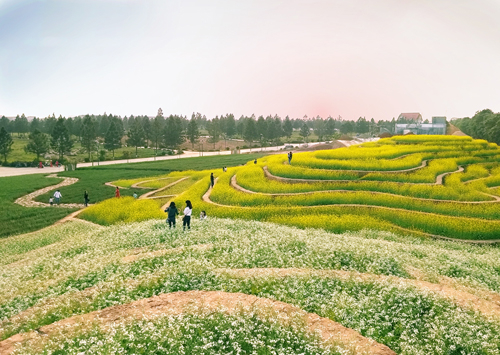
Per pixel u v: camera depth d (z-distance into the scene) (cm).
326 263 1822
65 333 1080
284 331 1079
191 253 1934
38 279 1772
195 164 9162
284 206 3631
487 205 3431
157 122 13900
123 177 7075
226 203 3891
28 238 3116
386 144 7106
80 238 2705
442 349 1068
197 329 1084
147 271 1666
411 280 1588
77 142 16200
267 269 1648
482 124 13250
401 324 1198
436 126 15412
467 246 2672
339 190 4028
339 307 1291
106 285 1510
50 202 4741
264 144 17288
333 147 12512
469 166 5038
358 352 990
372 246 2195
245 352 985
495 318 1216
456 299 1369
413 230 3047
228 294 1359
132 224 3036
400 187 3922
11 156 11894
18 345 1009
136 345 994
